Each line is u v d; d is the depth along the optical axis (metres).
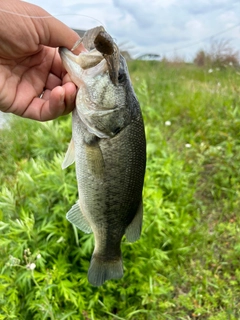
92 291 0.39
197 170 0.59
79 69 0.25
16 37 0.27
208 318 0.39
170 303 0.40
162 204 0.48
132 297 0.41
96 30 0.21
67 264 0.39
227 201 0.56
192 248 0.47
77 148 0.26
